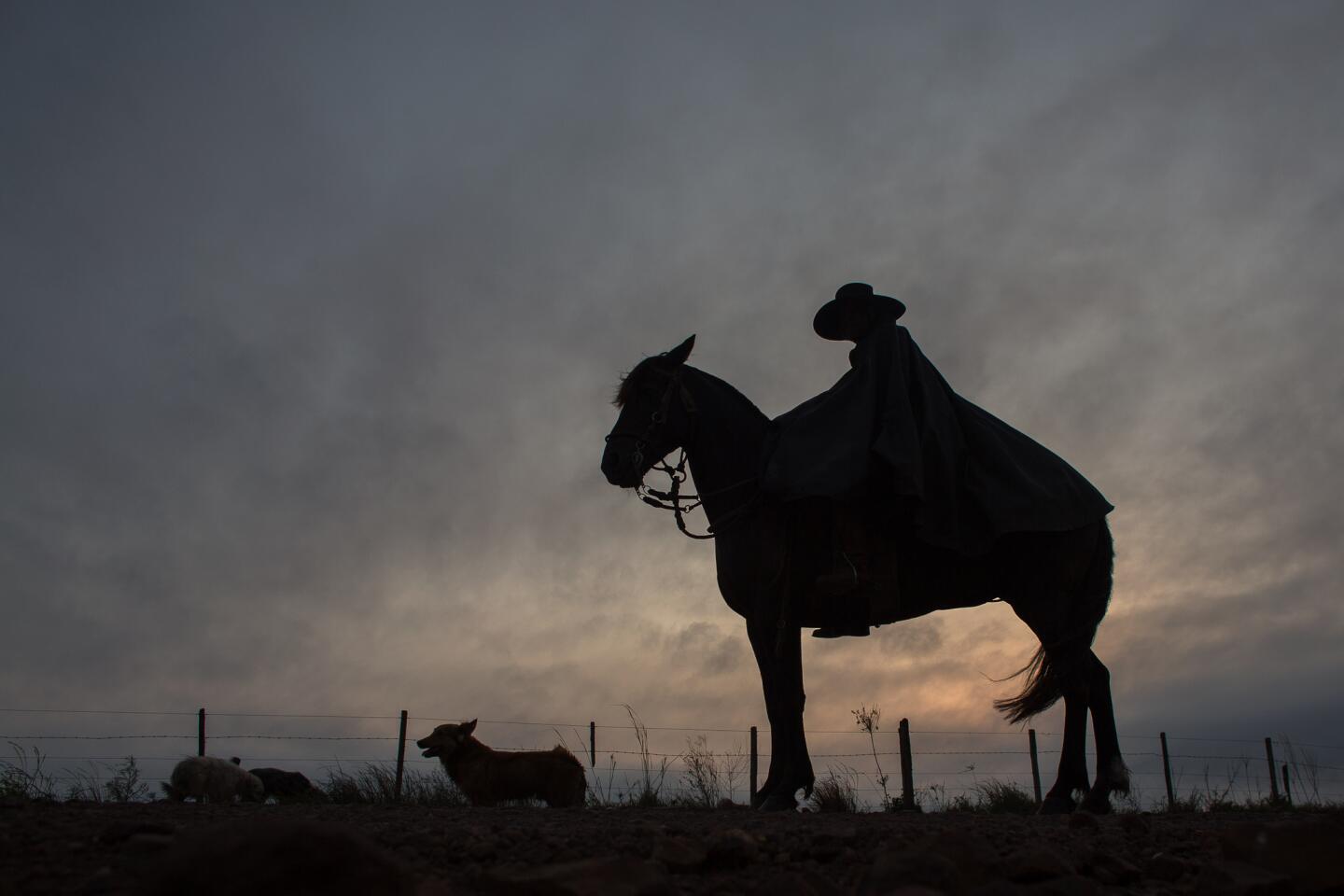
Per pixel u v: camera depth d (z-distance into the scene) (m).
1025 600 6.69
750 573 6.62
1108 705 6.60
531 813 5.88
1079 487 6.78
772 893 2.65
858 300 7.65
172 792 9.38
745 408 7.20
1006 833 4.14
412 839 3.50
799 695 6.50
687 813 6.06
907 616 6.88
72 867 2.88
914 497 6.29
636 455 6.92
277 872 1.95
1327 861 2.88
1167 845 3.97
